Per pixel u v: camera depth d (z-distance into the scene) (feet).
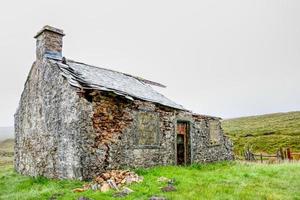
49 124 44.98
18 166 56.54
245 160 78.89
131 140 44.21
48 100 45.98
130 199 27.55
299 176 41.86
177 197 28.07
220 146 68.59
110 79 53.88
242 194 29.99
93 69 56.75
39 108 48.88
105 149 40.01
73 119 39.09
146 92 57.98
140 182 34.45
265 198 28.86
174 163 52.49
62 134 41.27
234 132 186.60
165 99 60.70
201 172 44.75
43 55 49.01
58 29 50.47
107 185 32.14
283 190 32.73
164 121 51.72
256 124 211.41
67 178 39.14
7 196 32.53
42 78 48.70
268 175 43.65
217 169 51.39
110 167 40.24
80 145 37.32
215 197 28.66
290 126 174.50
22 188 38.50
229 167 54.54
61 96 42.52
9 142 284.61
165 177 37.14
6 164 92.43
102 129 40.19
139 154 45.37
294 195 30.32
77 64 54.75
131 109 45.03
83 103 38.50
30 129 51.85
